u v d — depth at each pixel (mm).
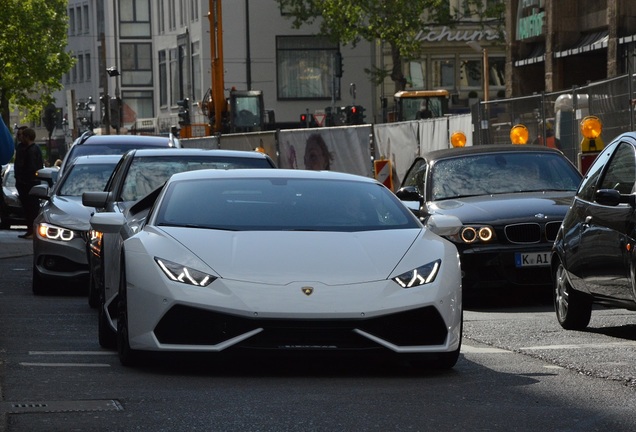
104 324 14539
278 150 51219
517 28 66562
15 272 27656
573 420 9938
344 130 46719
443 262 12578
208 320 12008
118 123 69500
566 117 31516
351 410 10367
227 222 13188
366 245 12656
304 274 12109
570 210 17250
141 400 10781
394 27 93312
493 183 22141
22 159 38938
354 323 11930
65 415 10031
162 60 124562
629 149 16125
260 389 11500
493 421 9898
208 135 73750
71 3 144500
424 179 22625
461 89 103875
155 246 12586
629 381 11984
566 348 14656
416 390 11508
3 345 14945
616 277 15594
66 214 22516
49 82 100688
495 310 19953
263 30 107812
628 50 54750
